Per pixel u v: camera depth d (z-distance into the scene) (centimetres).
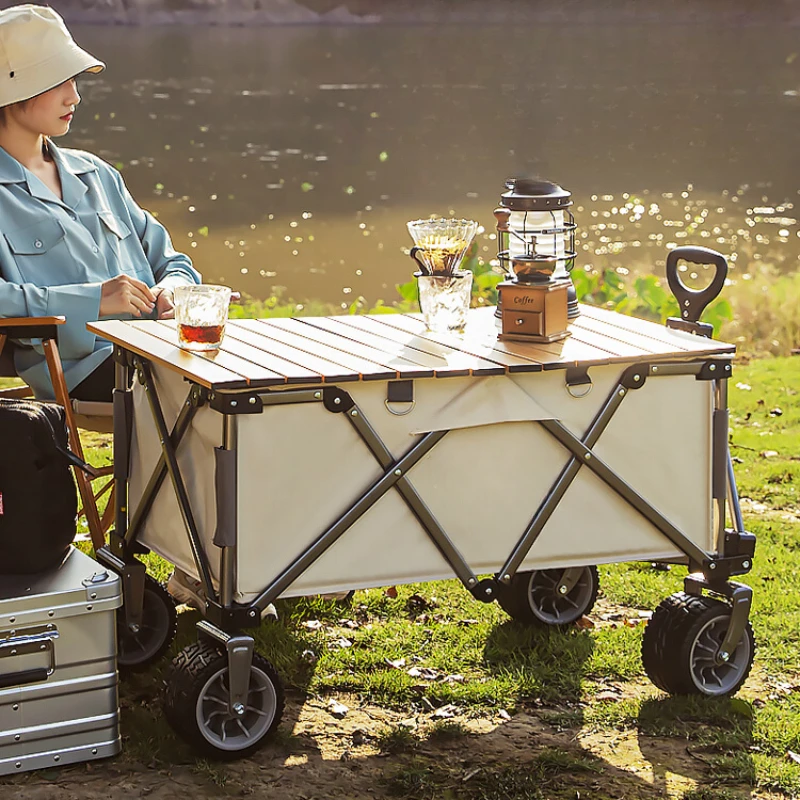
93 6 7144
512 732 362
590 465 353
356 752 349
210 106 3541
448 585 476
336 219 1956
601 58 4969
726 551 374
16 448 332
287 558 330
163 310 450
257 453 322
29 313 432
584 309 422
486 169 2511
